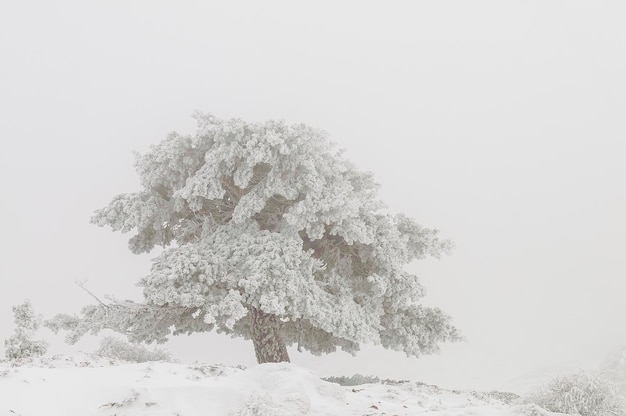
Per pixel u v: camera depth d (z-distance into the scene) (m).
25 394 8.24
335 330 16.81
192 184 17.42
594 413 11.28
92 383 8.98
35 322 12.84
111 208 18.78
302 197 18.50
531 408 9.10
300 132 18.00
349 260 19.53
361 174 20.59
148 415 8.12
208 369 10.88
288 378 9.66
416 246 19.77
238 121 18.08
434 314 19.47
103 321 16.12
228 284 16.30
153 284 15.66
